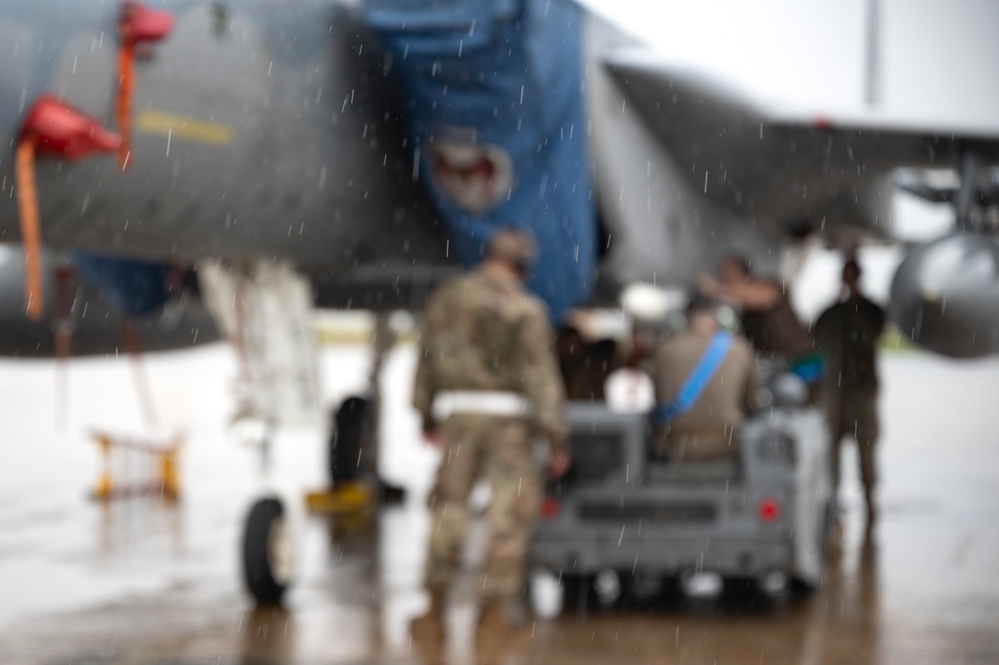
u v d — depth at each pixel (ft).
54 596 33.22
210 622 30.48
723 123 47.57
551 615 31.86
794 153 49.78
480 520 48.91
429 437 31.53
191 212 34.04
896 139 49.11
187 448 73.72
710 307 33.04
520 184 40.01
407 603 33.06
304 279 38.19
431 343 30.78
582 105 41.04
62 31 30.01
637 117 46.37
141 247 33.86
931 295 47.03
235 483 57.98
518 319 30.04
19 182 29.50
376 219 40.50
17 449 71.15
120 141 30.55
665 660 27.14
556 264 40.93
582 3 41.75
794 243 57.41
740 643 28.68
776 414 33.91
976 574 37.09
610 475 31.30
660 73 45.62
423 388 31.12
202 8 33.42
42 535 42.98
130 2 31.42
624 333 54.44
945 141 49.11
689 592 34.83
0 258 48.49
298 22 36.32
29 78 29.43
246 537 32.24
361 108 38.47
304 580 36.01
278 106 35.76
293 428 35.76
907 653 27.71
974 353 47.96
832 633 29.73
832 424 48.52
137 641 28.48
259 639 28.81
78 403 106.11
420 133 39.96
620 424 31.45
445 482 30.27
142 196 32.55
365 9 38.19
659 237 47.57
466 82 38.73
